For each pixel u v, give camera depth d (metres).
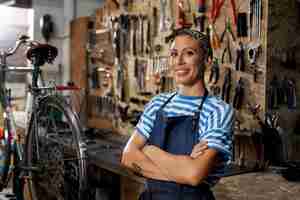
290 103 2.71
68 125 2.78
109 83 4.23
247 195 1.99
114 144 3.42
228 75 2.83
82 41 4.61
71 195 2.61
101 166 2.77
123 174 2.55
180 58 1.63
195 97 1.66
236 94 2.75
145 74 3.70
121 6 4.03
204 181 1.58
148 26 3.64
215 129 1.54
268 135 2.54
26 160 3.03
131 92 3.92
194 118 1.61
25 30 5.24
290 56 2.71
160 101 1.76
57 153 2.70
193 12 3.13
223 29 2.88
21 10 5.19
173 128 1.65
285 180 2.30
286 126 2.70
